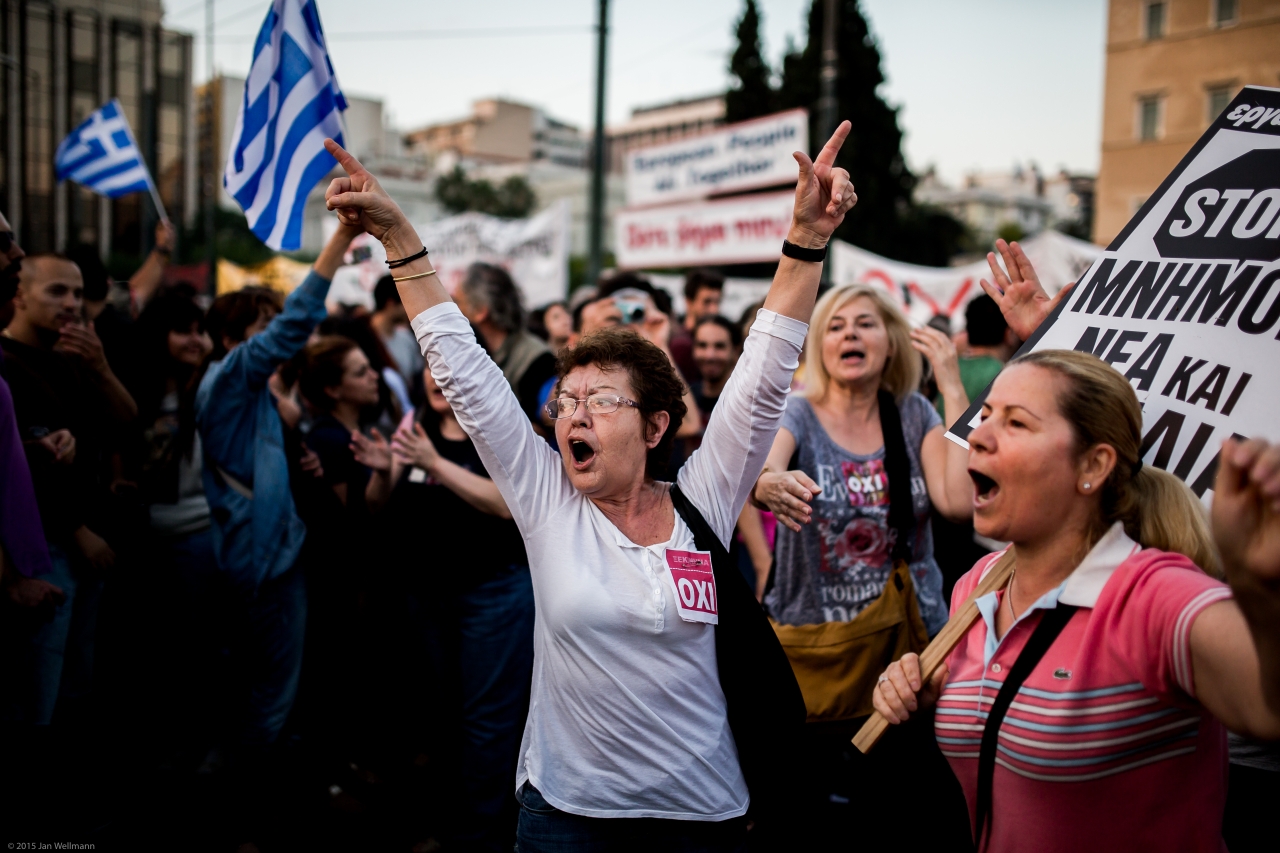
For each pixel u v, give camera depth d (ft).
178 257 130.31
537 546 6.47
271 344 11.34
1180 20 78.64
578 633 6.16
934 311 28.19
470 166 313.94
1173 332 5.94
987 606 5.72
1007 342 17.71
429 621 11.54
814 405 10.10
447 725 12.89
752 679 6.43
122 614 13.53
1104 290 6.42
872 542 9.69
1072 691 5.05
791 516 8.06
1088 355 5.37
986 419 5.44
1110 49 82.74
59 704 11.01
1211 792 5.05
